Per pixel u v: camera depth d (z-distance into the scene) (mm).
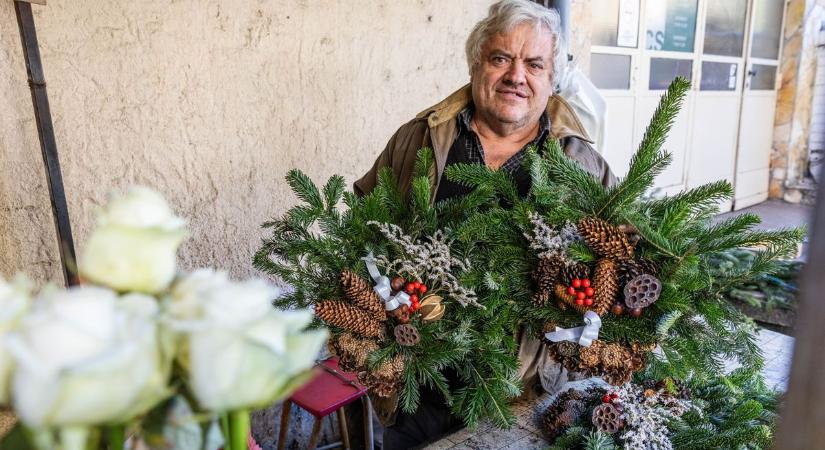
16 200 1969
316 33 2502
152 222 548
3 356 456
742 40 5887
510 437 1392
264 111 2434
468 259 1354
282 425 2326
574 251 1204
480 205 1490
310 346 524
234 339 458
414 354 1310
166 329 484
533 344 1480
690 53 5348
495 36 1682
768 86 6348
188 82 2232
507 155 1803
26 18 1677
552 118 1818
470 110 1847
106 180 2135
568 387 1589
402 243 1318
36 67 1714
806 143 6406
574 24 3727
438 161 1809
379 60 2715
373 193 1467
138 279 526
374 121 2764
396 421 1690
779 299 3496
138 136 2168
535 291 1314
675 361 1190
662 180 5461
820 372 461
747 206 6363
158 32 2137
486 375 1341
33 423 432
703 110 5664
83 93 2035
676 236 1234
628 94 4891
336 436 2848
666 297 1162
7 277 1985
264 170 2484
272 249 1454
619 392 1347
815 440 467
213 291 499
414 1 2766
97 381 418
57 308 447
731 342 1228
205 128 2305
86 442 491
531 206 1333
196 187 2330
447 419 1646
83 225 2115
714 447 1220
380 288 1271
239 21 2301
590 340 1176
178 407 517
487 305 1299
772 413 1342
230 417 549
